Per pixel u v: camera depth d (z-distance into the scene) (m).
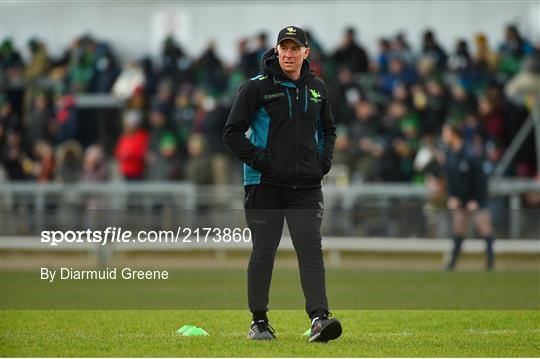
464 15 77.81
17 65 81.81
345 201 66.88
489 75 74.62
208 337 30.05
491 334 31.56
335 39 78.94
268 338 29.16
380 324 35.34
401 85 72.56
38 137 78.50
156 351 26.83
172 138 73.12
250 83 28.52
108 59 79.50
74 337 30.44
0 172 77.50
